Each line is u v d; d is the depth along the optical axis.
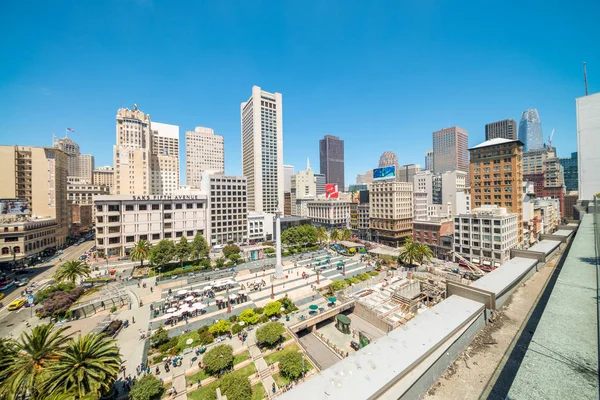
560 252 24.58
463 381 10.26
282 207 185.38
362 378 10.80
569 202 176.12
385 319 53.41
